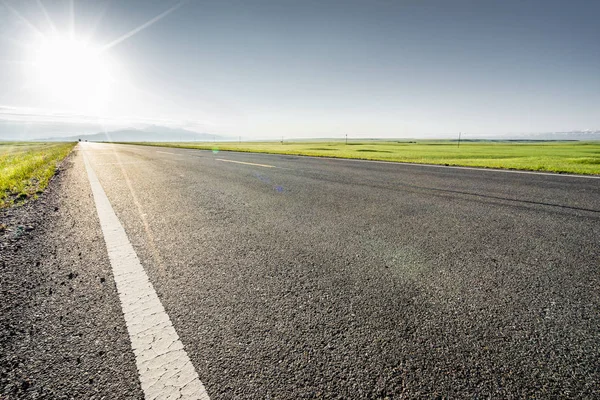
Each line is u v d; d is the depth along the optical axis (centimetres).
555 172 728
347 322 137
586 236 261
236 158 1282
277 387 102
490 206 378
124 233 274
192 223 306
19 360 113
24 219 325
